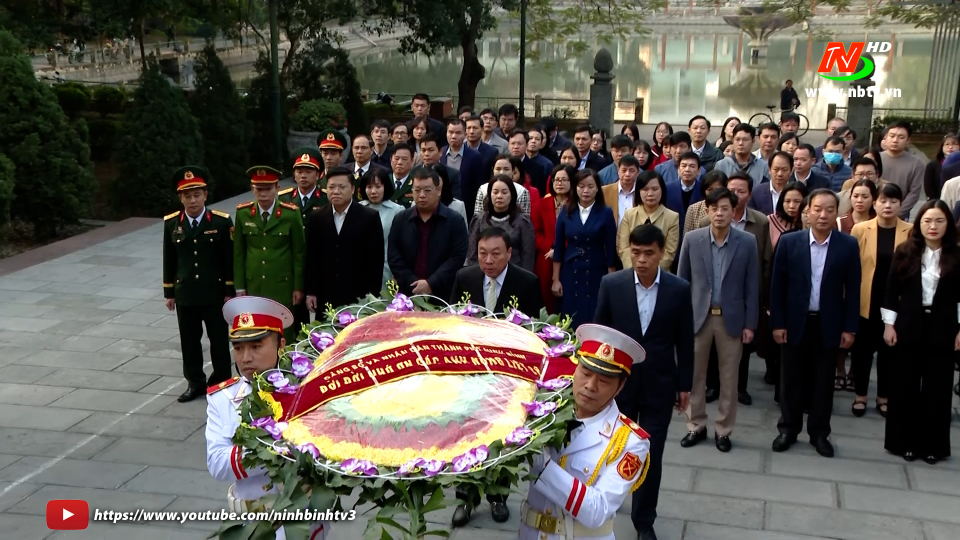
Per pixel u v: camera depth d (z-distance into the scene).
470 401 3.03
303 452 2.84
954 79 20.88
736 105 32.78
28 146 11.70
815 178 8.23
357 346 3.39
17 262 10.88
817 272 5.89
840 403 6.99
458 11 19.81
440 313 3.80
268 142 17.19
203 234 6.79
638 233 4.81
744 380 7.00
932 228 5.61
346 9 19.36
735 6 50.44
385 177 7.23
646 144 9.85
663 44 50.28
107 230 12.49
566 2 33.28
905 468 5.84
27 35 14.69
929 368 5.78
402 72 41.53
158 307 9.26
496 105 27.80
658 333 4.91
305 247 6.89
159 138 13.60
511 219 6.89
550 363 3.36
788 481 5.66
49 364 7.66
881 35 46.66
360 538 4.87
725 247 5.91
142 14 15.30
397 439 2.88
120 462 5.88
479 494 2.81
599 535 3.32
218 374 7.04
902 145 9.03
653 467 4.85
